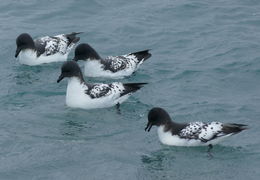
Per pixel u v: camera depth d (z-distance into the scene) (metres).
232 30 25.25
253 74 21.66
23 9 27.77
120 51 24.23
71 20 26.80
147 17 26.69
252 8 27.14
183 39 24.78
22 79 22.36
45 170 16.19
